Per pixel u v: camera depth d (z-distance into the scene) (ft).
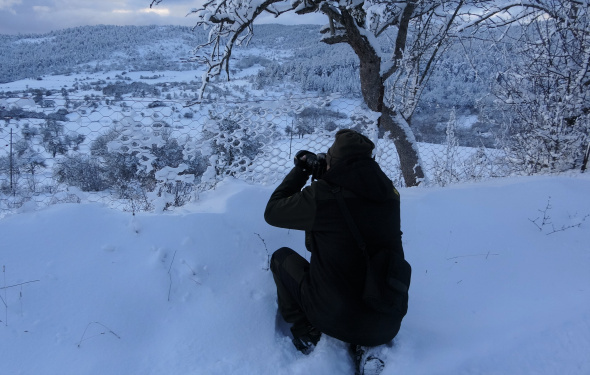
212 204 11.37
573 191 14.32
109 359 7.18
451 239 11.55
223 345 7.79
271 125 13.16
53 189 12.85
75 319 7.68
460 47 23.93
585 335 8.32
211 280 9.09
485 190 14.15
